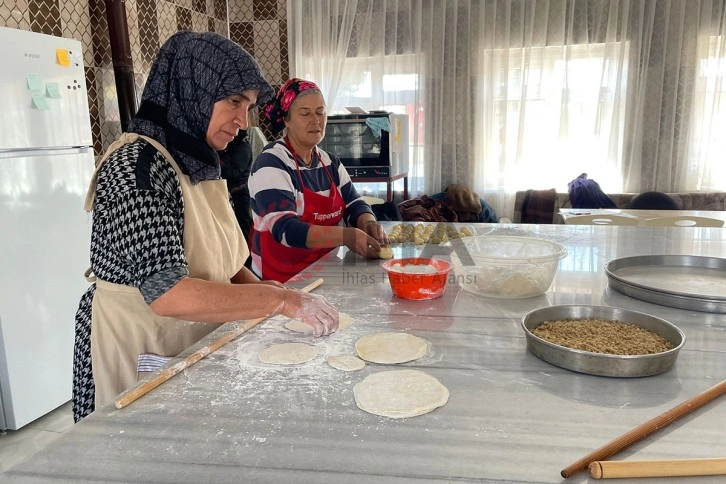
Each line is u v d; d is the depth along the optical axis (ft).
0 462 6.79
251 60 3.50
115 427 2.40
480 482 1.99
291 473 2.06
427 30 13.85
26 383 7.52
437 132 14.17
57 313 7.91
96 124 10.25
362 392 2.72
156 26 11.69
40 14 8.80
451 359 3.17
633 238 6.72
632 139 13.52
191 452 2.20
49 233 7.70
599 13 13.20
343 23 14.05
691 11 12.85
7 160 7.06
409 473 2.05
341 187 6.79
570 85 13.55
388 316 3.99
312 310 3.40
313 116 5.98
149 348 3.79
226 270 4.11
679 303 4.00
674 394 2.66
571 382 2.82
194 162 3.61
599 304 4.18
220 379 2.90
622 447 2.14
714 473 1.97
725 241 6.51
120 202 3.14
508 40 13.51
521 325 3.55
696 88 13.19
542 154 13.94
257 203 5.87
